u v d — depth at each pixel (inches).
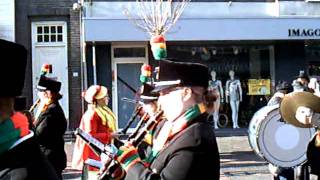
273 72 659.4
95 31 594.9
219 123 645.3
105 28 595.8
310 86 440.5
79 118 607.5
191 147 105.9
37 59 610.2
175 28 609.6
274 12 653.3
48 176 74.6
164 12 545.0
